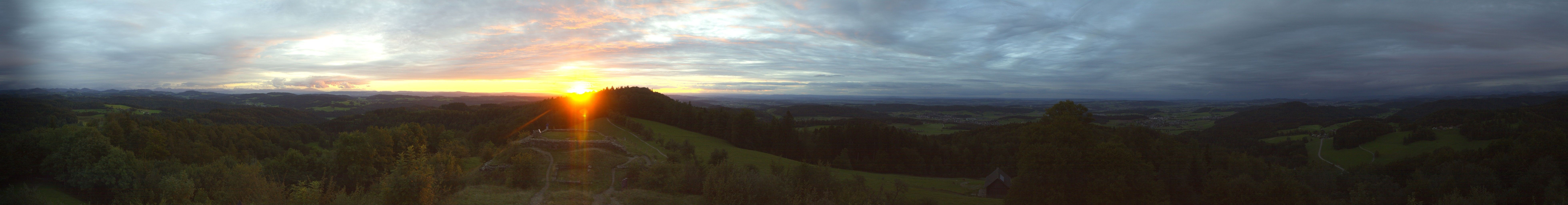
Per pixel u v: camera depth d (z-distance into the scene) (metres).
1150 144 77.94
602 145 67.31
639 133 140.38
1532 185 74.06
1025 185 60.03
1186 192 69.12
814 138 171.75
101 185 58.12
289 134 167.62
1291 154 141.88
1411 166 100.94
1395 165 103.50
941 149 153.88
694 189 51.00
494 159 60.00
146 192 56.38
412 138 91.56
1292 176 63.59
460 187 48.72
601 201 44.94
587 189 48.75
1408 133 148.25
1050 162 56.72
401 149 87.00
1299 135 165.50
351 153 72.31
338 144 73.19
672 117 190.88
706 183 48.12
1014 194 61.03
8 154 60.56
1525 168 81.19
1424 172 89.94
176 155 92.38
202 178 59.62
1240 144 152.62
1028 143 65.94
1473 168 78.94
